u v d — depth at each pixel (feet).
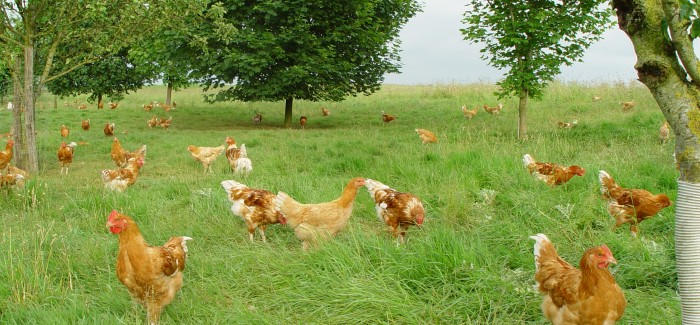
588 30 45.73
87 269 18.95
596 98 75.66
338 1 66.69
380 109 90.12
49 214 26.13
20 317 15.23
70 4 37.29
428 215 24.72
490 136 48.19
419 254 17.79
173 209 26.86
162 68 68.69
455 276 16.79
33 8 36.86
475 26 47.26
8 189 29.12
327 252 18.67
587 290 12.32
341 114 86.58
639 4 9.60
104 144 53.88
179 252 15.67
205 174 37.70
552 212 23.31
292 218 20.62
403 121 74.43
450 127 62.28
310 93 71.26
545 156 35.58
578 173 27.50
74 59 41.39
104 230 23.73
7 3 36.22
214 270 18.74
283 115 87.71
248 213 22.07
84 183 35.60
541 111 72.79
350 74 71.82
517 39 43.68
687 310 10.40
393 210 21.22
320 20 67.67
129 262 14.66
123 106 109.50
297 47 67.67
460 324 14.76
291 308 16.05
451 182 28.22
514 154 35.01
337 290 16.33
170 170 40.34
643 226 22.00
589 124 55.36
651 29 9.66
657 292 16.05
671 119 9.95
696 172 9.87
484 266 17.26
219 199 26.78
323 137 55.83
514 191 26.61
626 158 32.96
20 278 16.97
